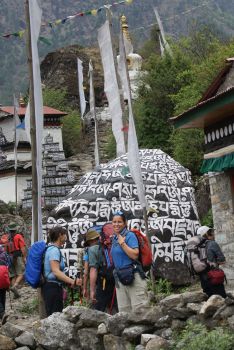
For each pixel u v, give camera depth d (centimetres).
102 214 1889
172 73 3541
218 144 1667
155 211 1850
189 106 3053
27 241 2775
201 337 867
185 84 3472
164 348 902
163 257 1864
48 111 4800
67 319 1003
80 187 1972
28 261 1118
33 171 1268
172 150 3266
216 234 1714
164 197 1958
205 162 1706
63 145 5050
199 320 929
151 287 1669
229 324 900
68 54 6756
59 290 1107
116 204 1905
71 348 986
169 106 3428
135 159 1548
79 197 1930
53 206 3073
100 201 1906
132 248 1073
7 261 1576
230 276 1650
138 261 1092
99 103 6319
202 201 2362
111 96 1886
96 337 979
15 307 1758
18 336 1023
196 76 3284
